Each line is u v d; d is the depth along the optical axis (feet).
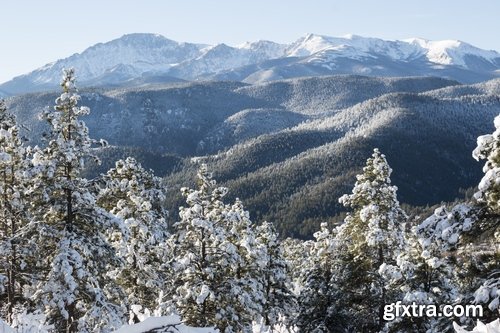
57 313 56.34
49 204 58.95
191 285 70.85
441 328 39.17
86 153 60.08
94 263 60.34
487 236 38.04
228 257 72.74
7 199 65.36
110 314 56.90
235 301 70.69
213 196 73.77
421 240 38.34
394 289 77.15
